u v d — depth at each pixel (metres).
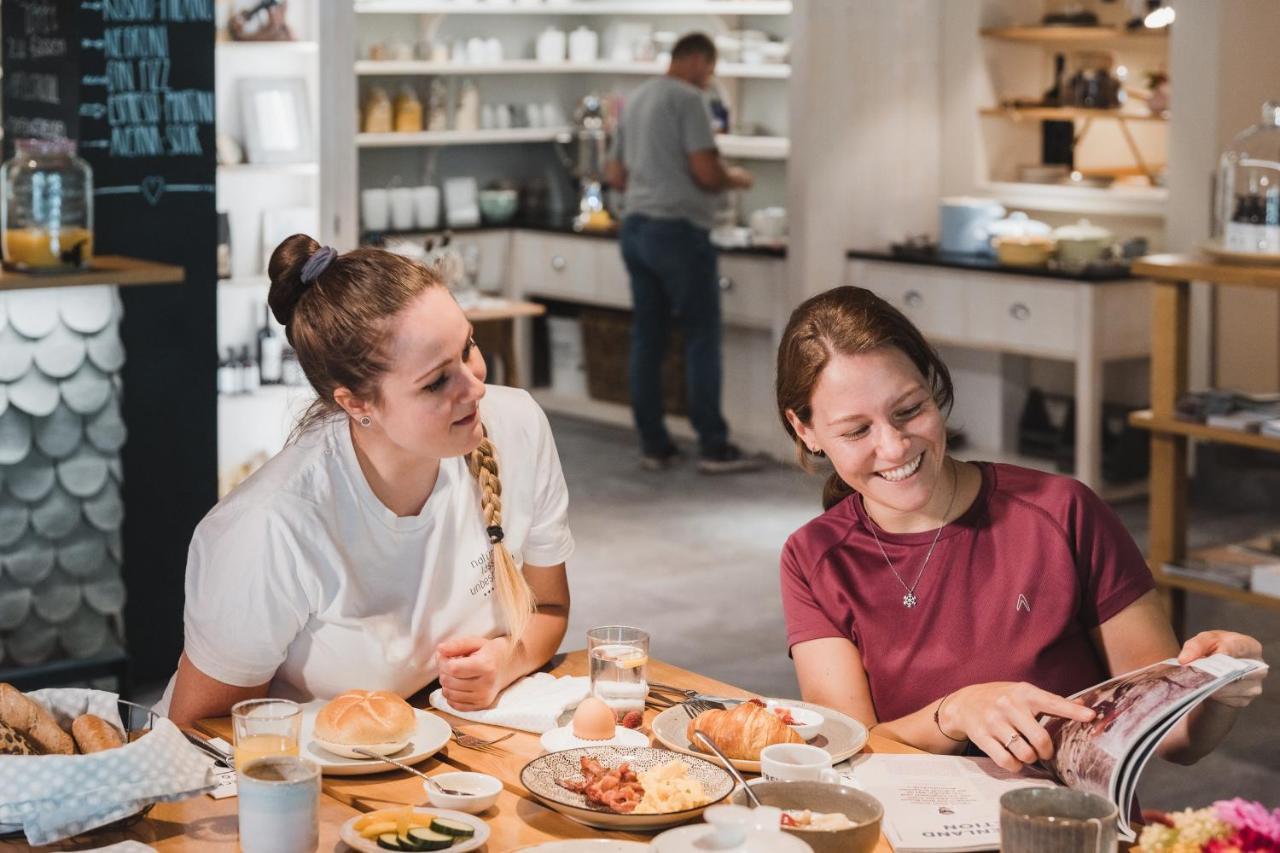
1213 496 6.52
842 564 2.21
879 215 7.21
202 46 4.48
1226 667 1.79
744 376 7.87
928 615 2.16
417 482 2.12
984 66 7.16
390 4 8.20
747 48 8.09
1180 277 4.30
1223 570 4.35
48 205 3.96
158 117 4.43
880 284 6.96
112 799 1.72
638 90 7.02
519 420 2.33
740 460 7.30
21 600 4.20
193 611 2.07
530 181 8.98
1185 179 6.43
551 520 2.37
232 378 5.44
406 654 2.16
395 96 8.41
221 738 2.02
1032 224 6.61
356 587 2.11
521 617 2.21
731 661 4.59
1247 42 6.30
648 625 4.93
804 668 2.20
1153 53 7.00
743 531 6.14
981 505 2.16
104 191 4.37
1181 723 1.99
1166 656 2.12
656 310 7.17
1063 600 2.12
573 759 1.88
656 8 8.34
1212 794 3.64
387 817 1.71
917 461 2.01
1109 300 6.23
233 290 5.46
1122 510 6.41
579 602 5.17
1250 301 6.46
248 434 5.48
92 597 4.31
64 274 3.97
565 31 9.12
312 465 2.07
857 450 2.01
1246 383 6.51
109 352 4.23
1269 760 3.84
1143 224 6.91
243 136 5.50
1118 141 7.25
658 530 6.14
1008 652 2.13
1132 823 1.85
